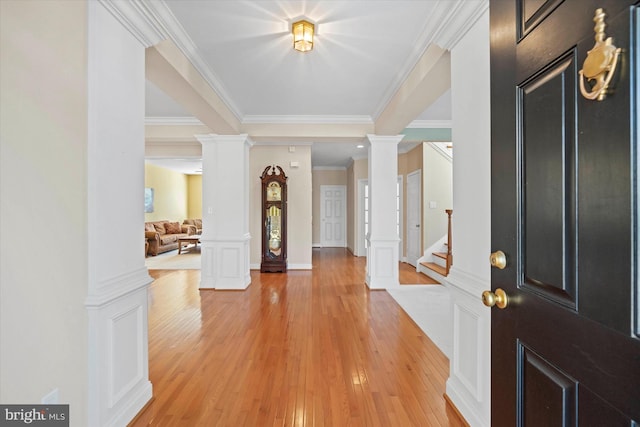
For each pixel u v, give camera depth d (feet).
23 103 3.84
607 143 2.00
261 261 18.71
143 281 5.96
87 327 4.78
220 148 14.80
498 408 3.43
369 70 9.68
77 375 4.64
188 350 8.46
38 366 4.03
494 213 3.55
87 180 4.81
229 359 7.96
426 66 8.04
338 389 6.66
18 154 3.78
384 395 6.46
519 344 3.06
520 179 3.06
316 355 8.17
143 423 5.63
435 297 13.53
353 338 9.25
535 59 2.80
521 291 3.02
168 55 7.30
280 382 6.91
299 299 13.25
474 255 5.52
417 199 20.49
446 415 5.86
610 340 1.98
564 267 2.42
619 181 1.92
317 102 12.60
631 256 1.84
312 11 6.87
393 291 14.55
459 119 6.11
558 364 2.48
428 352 8.37
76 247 4.65
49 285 4.19
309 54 8.73
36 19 4.01
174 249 30.32
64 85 4.45
